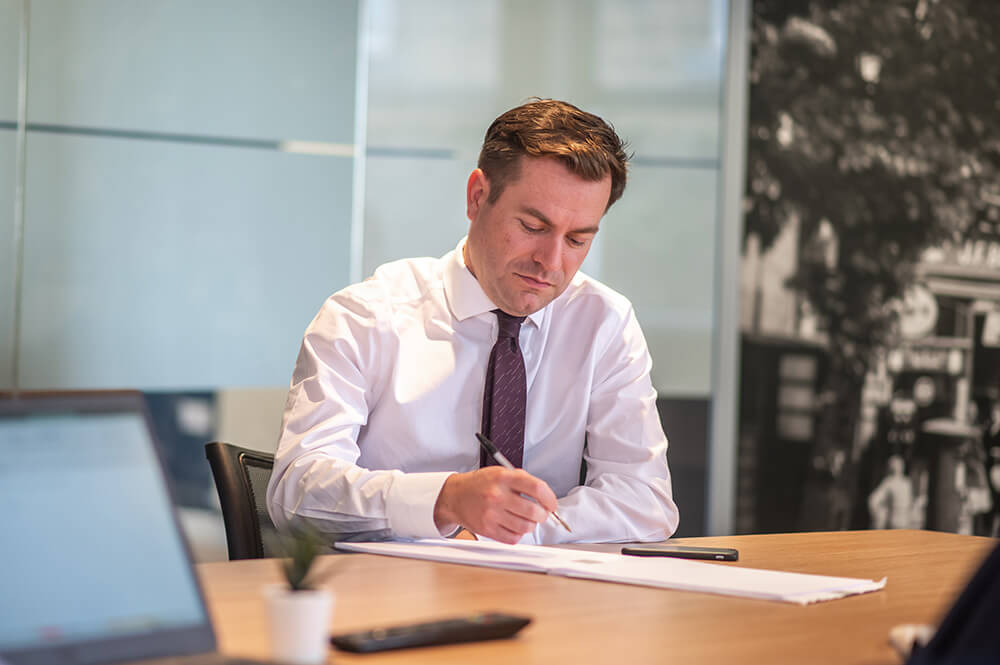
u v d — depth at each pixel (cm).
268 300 332
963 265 379
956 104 377
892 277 373
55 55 309
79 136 312
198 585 89
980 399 380
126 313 318
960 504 378
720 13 361
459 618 101
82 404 88
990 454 380
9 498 82
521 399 188
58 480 85
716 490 359
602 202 175
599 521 172
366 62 339
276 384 333
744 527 362
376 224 341
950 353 378
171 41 320
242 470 177
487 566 139
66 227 312
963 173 378
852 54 369
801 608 118
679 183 359
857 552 164
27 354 309
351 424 179
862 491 371
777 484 365
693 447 361
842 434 369
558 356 199
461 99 346
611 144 177
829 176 368
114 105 315
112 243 316
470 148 347
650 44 357
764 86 362
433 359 190
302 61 333
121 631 83
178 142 322
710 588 125
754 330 363
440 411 189
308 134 334
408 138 343
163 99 320
